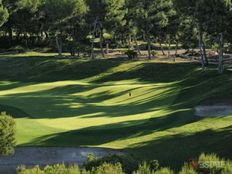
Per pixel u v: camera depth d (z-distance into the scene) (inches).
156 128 1441.9
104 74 3262.8
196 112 1617.9
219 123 1438.2
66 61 3489.2
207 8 2401.6
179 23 3686.0
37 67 3457.2
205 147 1210.6
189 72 3009.4
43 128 1459.2
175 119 1539.1
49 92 2669.8
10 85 3048.7
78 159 1180.5
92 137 1358.3
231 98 1849.2
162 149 1225.4
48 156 1200.8
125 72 3240.7
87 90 2630.4
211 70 2807.6
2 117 1093.1
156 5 3661.4
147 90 2437.3
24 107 1929.1
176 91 2272.4
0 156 1184.2
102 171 561.6
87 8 3715.6
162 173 567.5
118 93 2454.5
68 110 1908.2
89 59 3555.6
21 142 1293.1
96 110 1934.1
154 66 3218.5
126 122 1573.6
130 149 1242.0
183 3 2716.5
